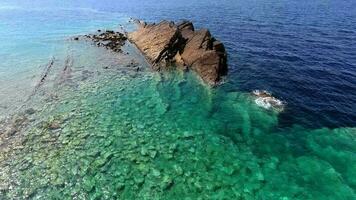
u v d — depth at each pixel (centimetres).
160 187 1753
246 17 6606
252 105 2677
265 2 9081
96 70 3494
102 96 2836
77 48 4375
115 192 1711
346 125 2381
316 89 2973
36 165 1903
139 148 2091
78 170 1866
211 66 3269
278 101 2736
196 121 2438
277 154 2058
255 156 2039
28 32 5434
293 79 3203
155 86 3062
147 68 3572
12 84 3088
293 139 2212
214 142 2177
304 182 1814
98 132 2262
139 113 2545
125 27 5966
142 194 1702
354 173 1875
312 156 2033
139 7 8750
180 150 2083
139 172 1864
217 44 3616
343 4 8294
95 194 1694
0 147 2077
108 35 5019
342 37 4691
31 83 3112
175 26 4184
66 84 3092
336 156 2027
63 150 2048
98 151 2044
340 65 3553
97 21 6625
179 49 3859
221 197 1692
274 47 4291
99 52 4181
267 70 3453
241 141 2191
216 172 1883
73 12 7988
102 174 1841
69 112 2538
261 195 1717
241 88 3011
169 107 2650
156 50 3841
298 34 4934
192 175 1853
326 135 2253
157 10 8106
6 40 4853
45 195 1681
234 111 2581
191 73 3372
